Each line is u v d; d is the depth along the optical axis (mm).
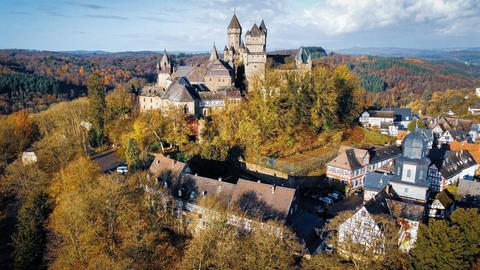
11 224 77375
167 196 67438
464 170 94312
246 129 93875
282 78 120062
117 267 47500
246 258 46844
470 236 47969
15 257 62219
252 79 128375
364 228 53938
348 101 123250
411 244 57156
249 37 142500
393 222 54062
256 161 90812
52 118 133000
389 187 67875
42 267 60781
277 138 95312
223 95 118312
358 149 91062
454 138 127188
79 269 53688
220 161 88688
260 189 63750
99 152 108500
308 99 106062
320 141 102812
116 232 58062
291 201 60688
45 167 93250
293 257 53938
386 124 143500
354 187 87438
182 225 67312
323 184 89062
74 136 105375
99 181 66125
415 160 66500
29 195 74250
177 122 100875
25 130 126875
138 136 99438
